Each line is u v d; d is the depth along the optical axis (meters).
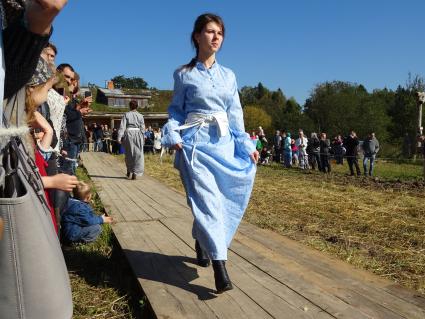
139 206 6.43
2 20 1.29
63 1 1.27
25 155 1.54
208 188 3.03
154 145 25.45
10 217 1.36
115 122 41.66
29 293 1.41
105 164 14.96
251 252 4.02
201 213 2.98
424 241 5.44
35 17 1.27
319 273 3.55
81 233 4.58
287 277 3.37
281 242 4.52
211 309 2.81
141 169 10.20
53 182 1.99
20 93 1.42
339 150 23.33
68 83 4.89
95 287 3.54
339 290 3.15
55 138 4.01
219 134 3.22
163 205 6.53
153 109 48.66
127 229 4.88
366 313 2.77
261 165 22.58
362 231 6.01
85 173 11.80
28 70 1.35
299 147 21.75
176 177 12.18
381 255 4.82
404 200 9.02
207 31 3.23
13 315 1.41
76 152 7.23
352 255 4.72
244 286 3.19
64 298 1.51
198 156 3.12
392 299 3.00
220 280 2.87
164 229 4.89
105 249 4.57
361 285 3.27
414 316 2.74
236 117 3.40
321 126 46.59
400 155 33.19
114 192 7.95
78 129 7.21
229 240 3.15
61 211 3.82
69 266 4.04
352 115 44.28
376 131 43.25
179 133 3.32
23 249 1.38
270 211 7.43
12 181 1.42
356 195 9.77
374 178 15.03
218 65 3.38
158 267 3.59
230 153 3.24
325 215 7.14
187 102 3.31
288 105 67.38
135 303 3.22
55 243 1.53
